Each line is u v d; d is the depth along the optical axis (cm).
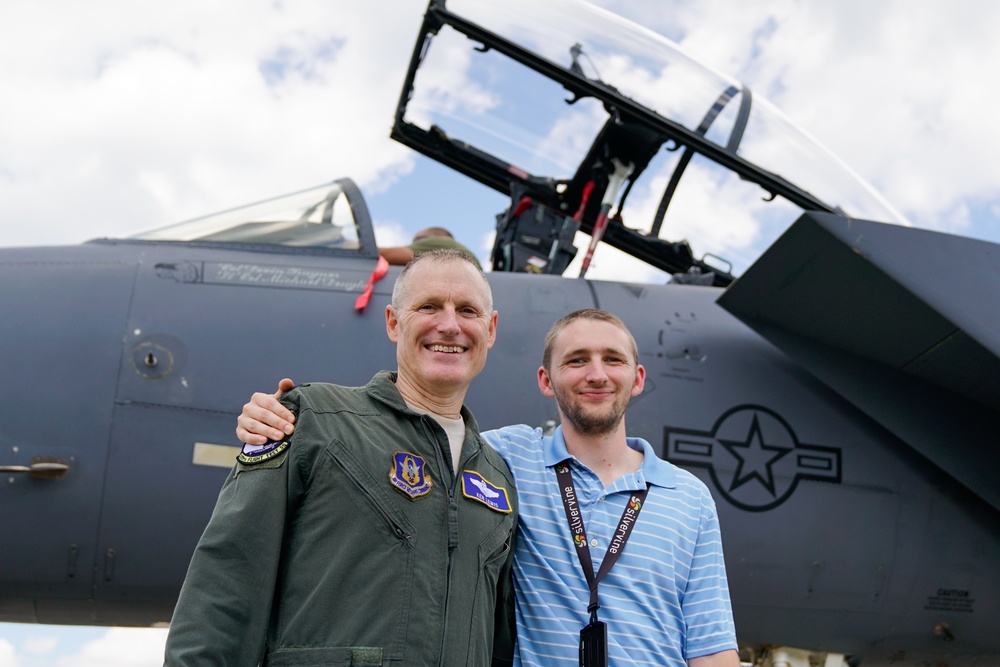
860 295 436
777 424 457
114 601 399
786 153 651
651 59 635
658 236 679
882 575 446
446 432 254
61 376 401
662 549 280
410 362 259
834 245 415
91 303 423
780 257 430
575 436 305
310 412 239
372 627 213
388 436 242
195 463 396
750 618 442
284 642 216
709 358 475
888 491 456
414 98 648
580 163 664
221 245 477
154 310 426
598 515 286
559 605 271
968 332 401
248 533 219
